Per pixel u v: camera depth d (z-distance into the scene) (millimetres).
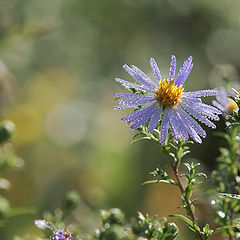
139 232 3818
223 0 16500
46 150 11117
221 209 4395
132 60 15711
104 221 4141
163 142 3762
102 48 15586
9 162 4930
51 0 13695
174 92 4020
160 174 3734
